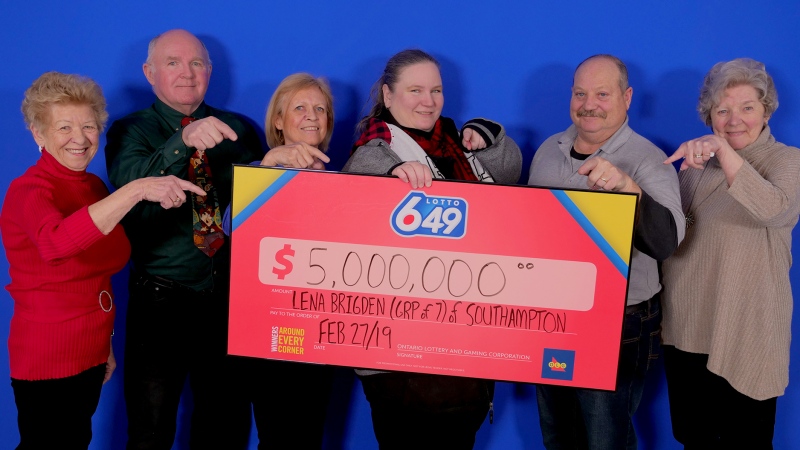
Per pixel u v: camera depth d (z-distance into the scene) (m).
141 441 1.94
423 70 1.76
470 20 2.12
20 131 2.22
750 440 1.87
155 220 1.89
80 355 1.74
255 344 1.64
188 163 1.79
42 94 1.65
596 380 1.59
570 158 1.92
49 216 1.60
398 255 1.58
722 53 2.10
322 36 2.15
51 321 1.70
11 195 1.70
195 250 1.92
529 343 1.59
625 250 1.53
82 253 1.71
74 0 2.15
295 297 1.61
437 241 1.57
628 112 2.16
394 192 1.55
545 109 2.17
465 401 1.66
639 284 1.84
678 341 1.93
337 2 2.13
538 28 2.12
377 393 1.72
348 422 2.35
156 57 1.93
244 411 2.31
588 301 1.56
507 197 1.54
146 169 1.74
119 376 2.33
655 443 2.35
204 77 1.97
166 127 1.98
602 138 1.86
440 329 1.60
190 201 1.93
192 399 2.35
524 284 1.57
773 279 1.80
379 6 2.13
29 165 2.24
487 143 1.86
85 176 1.80
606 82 1.79
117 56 2.17
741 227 1.80
